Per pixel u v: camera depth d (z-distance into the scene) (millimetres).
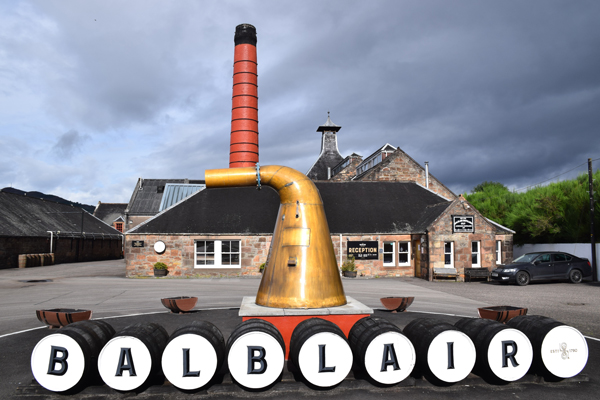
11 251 31625
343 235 24188
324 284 7223
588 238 22516
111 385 5594
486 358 5973
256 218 24969
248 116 29891
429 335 5996
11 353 7832
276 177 7641
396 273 24234
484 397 5688
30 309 12617
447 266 22297
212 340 5766
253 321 6328
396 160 32000
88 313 9461
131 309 12539
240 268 23984
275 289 7230
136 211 46500
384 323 6223
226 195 26922
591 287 18438
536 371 6281
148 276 23734
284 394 5789
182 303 11469
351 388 5973
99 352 5914
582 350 6191
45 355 5605
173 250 23922
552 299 14656
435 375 5883
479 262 22156
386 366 5887
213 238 24125
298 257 7238
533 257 20266
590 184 21141
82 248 43688
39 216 39250
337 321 6996
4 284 19734
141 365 5648
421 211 26188
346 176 42281
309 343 5766
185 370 5645
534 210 25172
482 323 6418
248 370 5684
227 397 5688
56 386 5582
